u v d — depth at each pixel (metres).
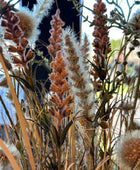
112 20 0.57
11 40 0.53
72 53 0.50
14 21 0.52
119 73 0.56
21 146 0.56
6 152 0.43
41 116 0.55
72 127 0.61
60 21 0.55
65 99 0.50
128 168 0.52
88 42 0.58
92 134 0.54
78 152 0.60
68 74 0.50
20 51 0.53
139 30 0.56
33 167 0.46
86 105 0.52
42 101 0.60
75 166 0.60
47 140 0.60
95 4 0.60
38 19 0.57
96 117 0.53
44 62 0.59
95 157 0.55
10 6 0.52
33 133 0.61
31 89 0.54
